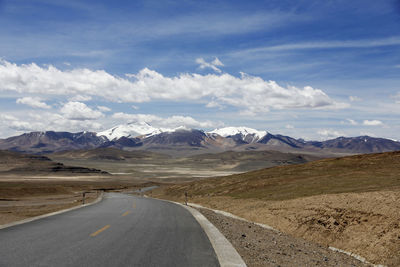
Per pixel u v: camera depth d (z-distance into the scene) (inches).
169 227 621.9
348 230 677.3
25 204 2069.4
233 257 383.9
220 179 2942.9
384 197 765.3
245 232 679.1
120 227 611.8
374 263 538.0
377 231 611.5
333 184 1537.9
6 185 4124.0
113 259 362.0
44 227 605.0
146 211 987.3
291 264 421.1
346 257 582.2
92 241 465.7
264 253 465.1
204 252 405.1
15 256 371.9
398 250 530.3
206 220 751.1
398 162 2183.8
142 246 434.6
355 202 798.5
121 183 6176.2
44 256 372.5
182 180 7091.5
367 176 1710.1
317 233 730.8
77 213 904.9
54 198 2807.6
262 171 2886.3
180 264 346.9
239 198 1657.2
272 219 955.3
